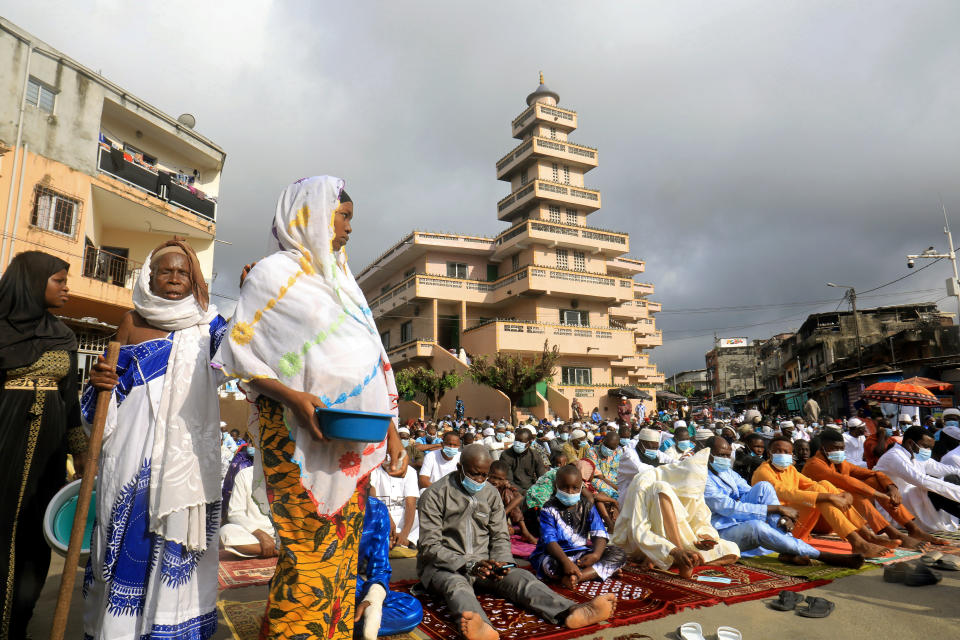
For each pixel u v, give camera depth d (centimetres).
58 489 270
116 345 220
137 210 1579
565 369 2989
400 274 3556
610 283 3148
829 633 313
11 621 248
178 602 208
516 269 3144
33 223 1298
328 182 206
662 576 439
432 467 722
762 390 5278
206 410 228
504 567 375
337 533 196
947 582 409
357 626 295
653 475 486
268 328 186
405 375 2867
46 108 1357
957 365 2198
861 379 2623
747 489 559
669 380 8400
